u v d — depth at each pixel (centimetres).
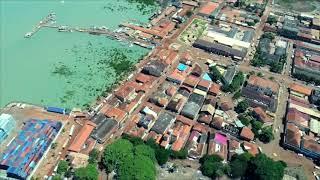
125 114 19488
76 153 17488
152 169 16388
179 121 19538
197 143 18412
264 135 18812
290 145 18412
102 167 17075
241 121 19662
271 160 16900
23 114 19775
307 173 17450
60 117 19625
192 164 17538
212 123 19362
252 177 16825
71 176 16638
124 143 17388
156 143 18025
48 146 17762
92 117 19525
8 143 18162
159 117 19462
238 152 17912
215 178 16900
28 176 16488
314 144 18288
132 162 16475
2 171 16762
